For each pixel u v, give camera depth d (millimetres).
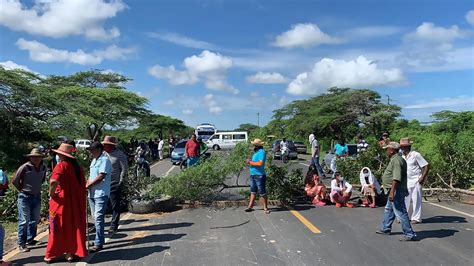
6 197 9938
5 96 28000
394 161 7602
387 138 13734
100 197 7133
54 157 10359
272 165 11383
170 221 9359
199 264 6328
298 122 49875
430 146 21438
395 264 6188
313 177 11492
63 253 6500
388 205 7883
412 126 34969
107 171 7164
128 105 41469
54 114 31578
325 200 11258
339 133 46156
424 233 8023
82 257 6699
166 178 11180
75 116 32562
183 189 10922
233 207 10906
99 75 46500
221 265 6262
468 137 22828
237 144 12461
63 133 31391
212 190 11680
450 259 6402
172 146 38438
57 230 6477
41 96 29562
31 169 7371
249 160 10789
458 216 9594
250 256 6668
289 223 8977
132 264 6375
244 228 8578
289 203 11234
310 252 6828
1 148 25125
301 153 39594
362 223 8922
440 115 31078
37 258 6766
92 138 39531
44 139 30422
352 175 13922
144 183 10852
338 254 6703
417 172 8938
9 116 28094
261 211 10352
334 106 46688
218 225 8898
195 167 11422
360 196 11641
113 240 7773
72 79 45844
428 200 11859
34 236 7508
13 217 9945
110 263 6434
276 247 7148
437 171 12492
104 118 39250
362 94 45031
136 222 9305
